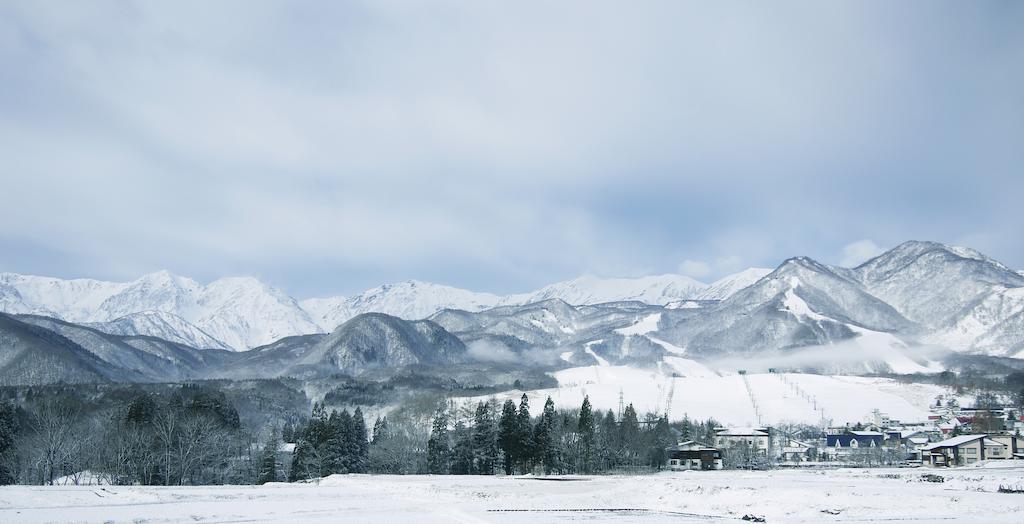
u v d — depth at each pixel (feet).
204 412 572.10
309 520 235.81
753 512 262.67
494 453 573.74
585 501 299.17
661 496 311.88
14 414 476.13
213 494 298.76
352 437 554.05
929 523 215.51
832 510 250.16
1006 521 217.15
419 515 252.42
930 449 646.33
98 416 601.21
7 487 302.25
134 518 224.74
